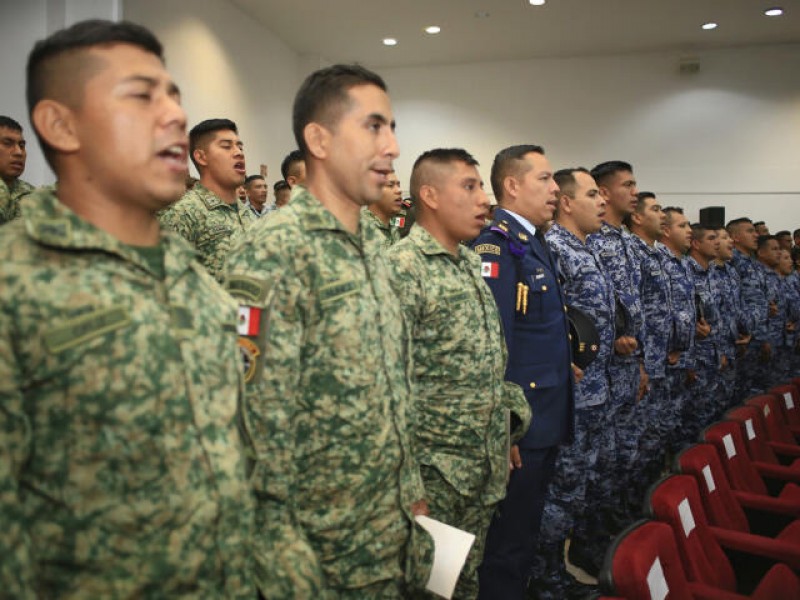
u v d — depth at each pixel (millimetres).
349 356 1079
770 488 2576
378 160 1177
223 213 2637
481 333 1625
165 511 734
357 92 1173
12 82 3793
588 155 8344
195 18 5355
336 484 1073
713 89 8070
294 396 1013
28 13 3760
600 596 1290
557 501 2293
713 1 6371
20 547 625
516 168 2094
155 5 4762
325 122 1175
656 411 3309
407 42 7543
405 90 8727
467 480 1567
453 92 8617
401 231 3967
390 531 1126
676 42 7730
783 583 1602
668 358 3473
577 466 2320
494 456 1633
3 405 638
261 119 6695
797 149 7871
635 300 2855
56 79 751
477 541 1640
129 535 715
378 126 1186
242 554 807
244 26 6312
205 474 773
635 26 7121
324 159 1186
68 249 723
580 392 2344
